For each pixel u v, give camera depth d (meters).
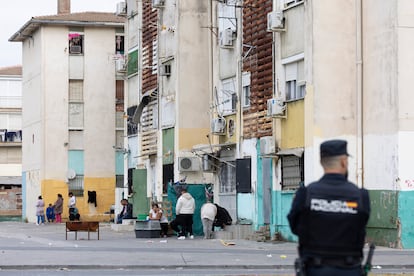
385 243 46.34
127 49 83.62
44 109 103.00
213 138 64.94
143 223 58.34
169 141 70.06
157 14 73.44
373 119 47.62
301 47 51.56
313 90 48.50
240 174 58.56
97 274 33.69
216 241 53.12
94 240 55.44
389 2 46.22
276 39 54.25
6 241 54.66
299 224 13.27
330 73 48.78
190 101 67.00
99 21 102.94
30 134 107.94
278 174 53.50
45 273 34.12
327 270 13.04
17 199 119.81
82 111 103.94
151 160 75.06
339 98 48.81
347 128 48.81
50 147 103.12
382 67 46.81
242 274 33.28
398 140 45.47
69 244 50.62
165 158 71.00
